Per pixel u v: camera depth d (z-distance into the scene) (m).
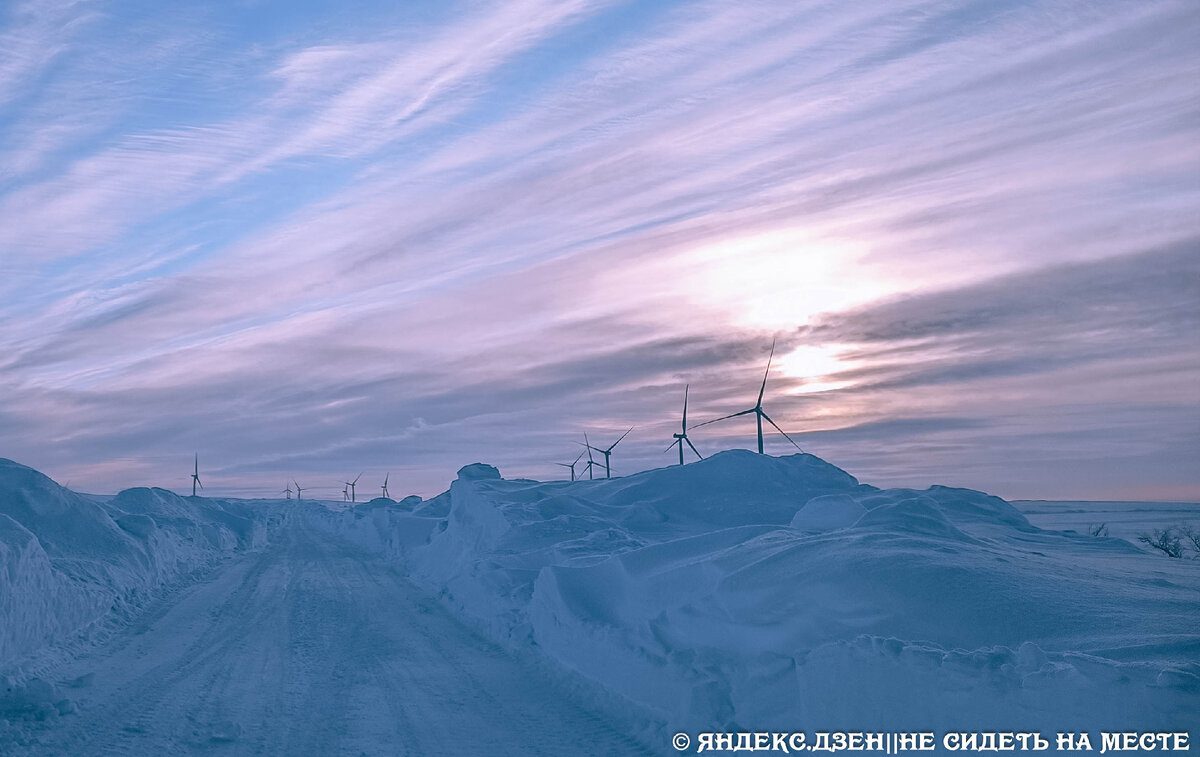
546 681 13.25
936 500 28.08
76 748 9.23
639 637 11.58
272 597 24.75
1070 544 20.64
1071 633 7.39
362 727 10.41
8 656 13.35
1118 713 5.43
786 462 37.47
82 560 21.81
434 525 43.62
